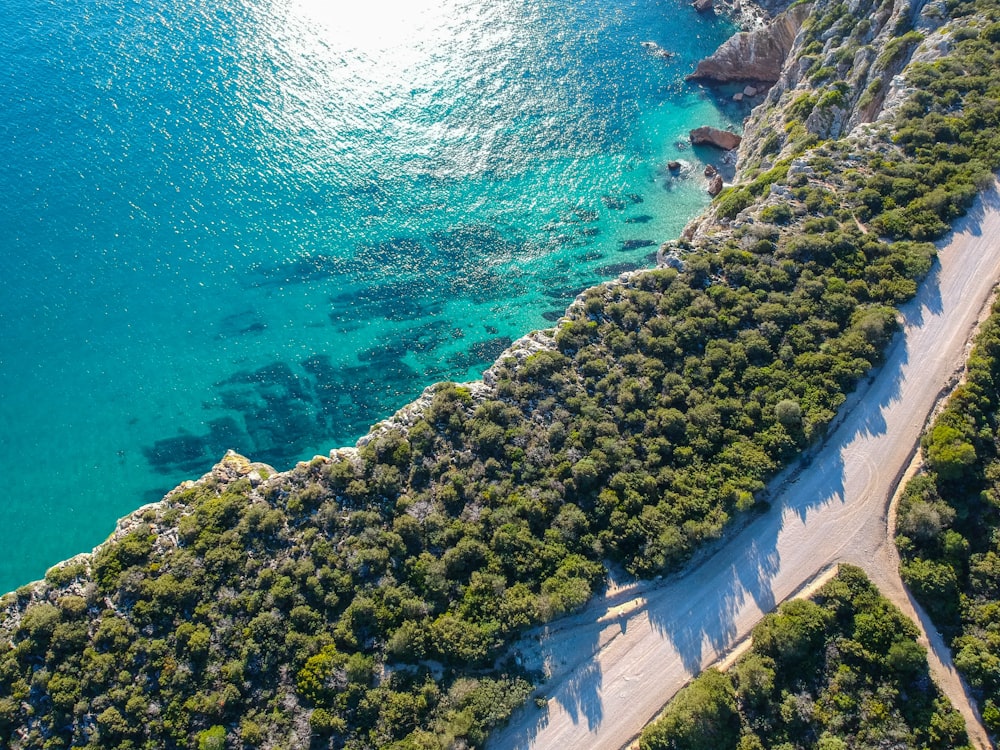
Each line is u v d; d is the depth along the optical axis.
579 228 98.94
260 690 50.38
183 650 51.12
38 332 88.56
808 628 49.75
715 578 55.03
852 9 92.69
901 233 68.69
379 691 49.97
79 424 81.62
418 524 56.09
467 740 48.16
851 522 55.84
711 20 133.12
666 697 51.16
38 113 109.00
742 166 99.50
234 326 89.19
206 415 81.81
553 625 53.84
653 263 94.00
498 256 95.81
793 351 63.16
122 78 114.62
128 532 57.53
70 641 50.97
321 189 103.06
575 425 61.22
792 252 68.56
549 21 131.38
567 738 50.34
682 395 61.72
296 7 128.25
